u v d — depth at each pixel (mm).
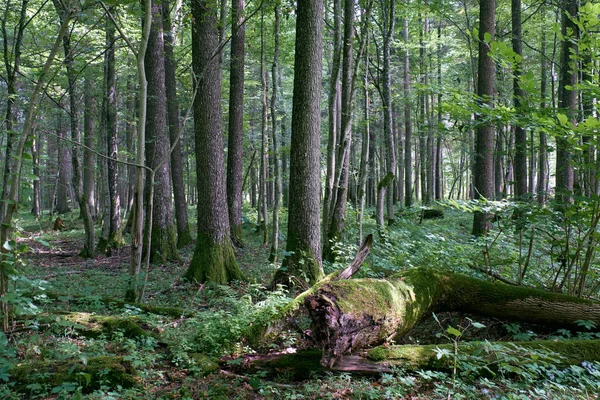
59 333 5363
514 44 15297
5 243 4621
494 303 5605
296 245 8070
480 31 11781
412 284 5363
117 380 4246
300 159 8109
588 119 4758
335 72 9859
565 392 4113
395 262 7941
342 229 10102
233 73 14562
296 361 4676
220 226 9828
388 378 4293
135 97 19250
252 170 27844
